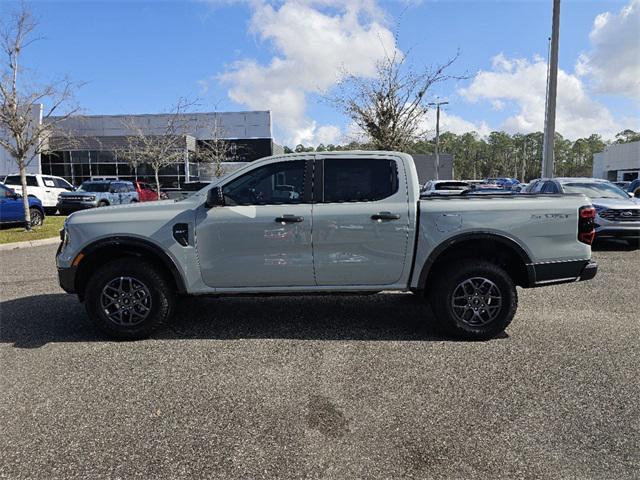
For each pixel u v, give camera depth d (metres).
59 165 33.72
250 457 2.72
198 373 3.91
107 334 4.72
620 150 59.59
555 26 15.32
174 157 31.05
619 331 4.90
